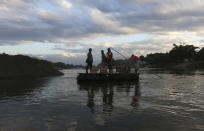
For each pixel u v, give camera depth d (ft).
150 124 13.94
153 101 21.98
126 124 13.94
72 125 13.75
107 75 47.37
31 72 73.20
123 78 48.37
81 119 15.15
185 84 40.37
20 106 19.72
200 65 212.02
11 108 18.89
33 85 39.58
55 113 16.97
